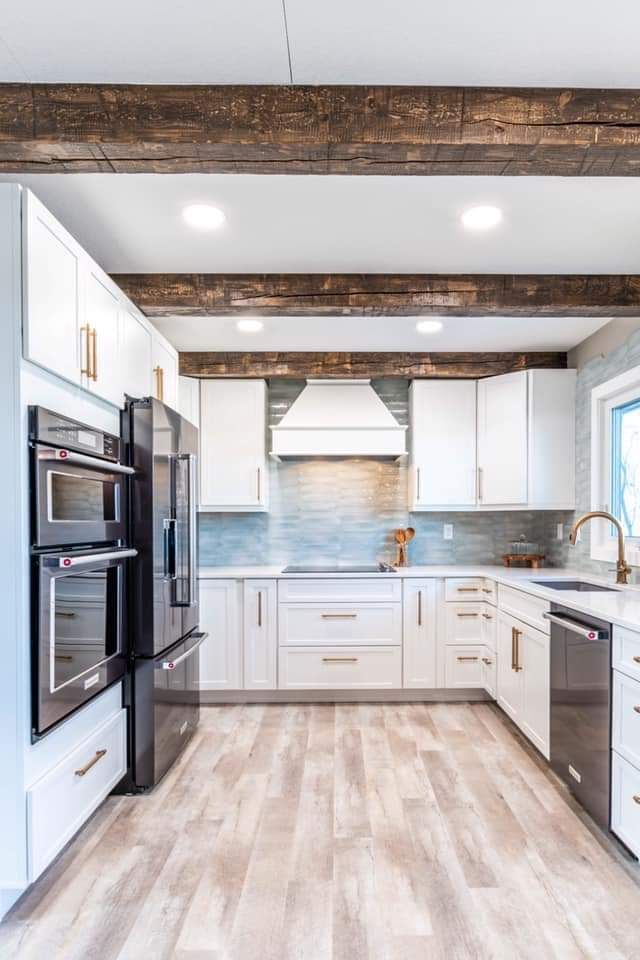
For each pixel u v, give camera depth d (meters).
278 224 2.27
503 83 1.55
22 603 1.73
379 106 1.56
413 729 3.35
